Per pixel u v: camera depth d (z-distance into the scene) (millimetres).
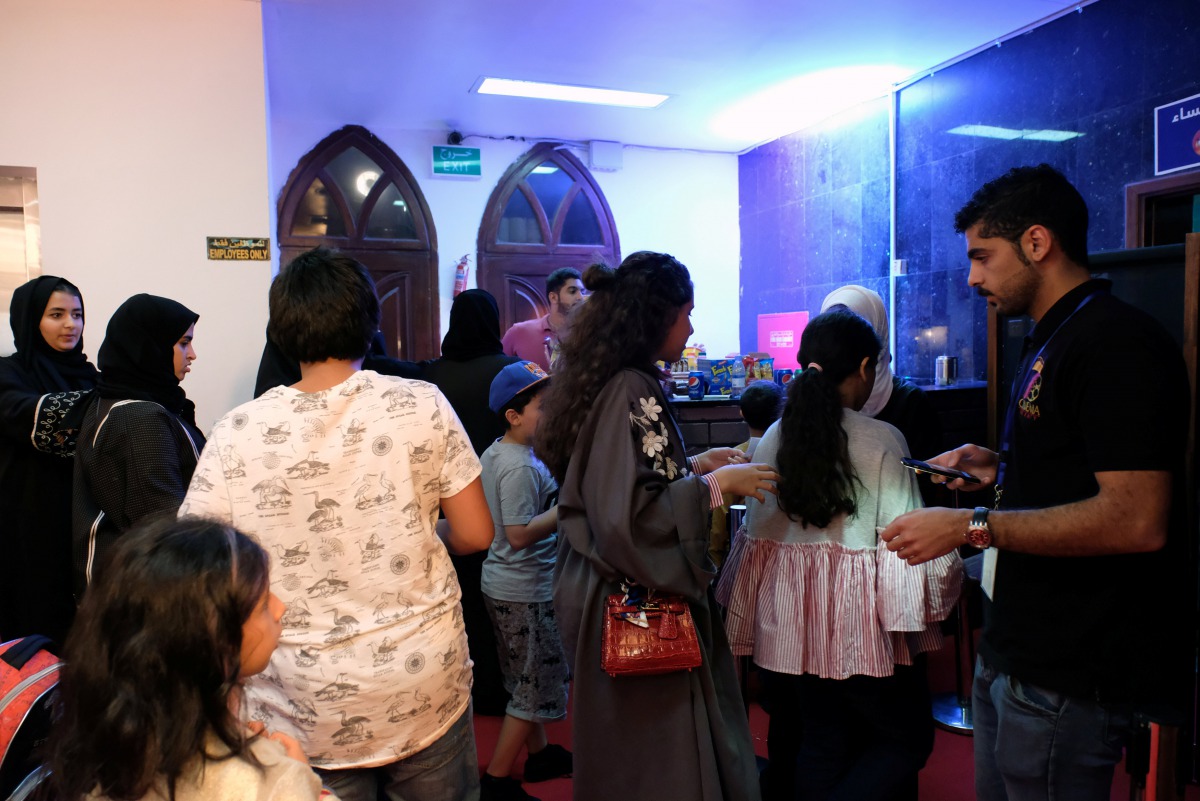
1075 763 1226
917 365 5078
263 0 3652
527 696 2131
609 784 1414
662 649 1365
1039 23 4070
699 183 6785
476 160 6055
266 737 834
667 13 3867
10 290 3068
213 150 3215
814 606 1601
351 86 4926
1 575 2047
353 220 5812
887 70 4832
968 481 1545
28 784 1041
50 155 3055
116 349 1728
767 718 2605
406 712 1184
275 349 2521
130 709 724
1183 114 3453
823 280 5918
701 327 6852
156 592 750
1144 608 1189
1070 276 1255
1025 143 4223
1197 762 1645
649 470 1390
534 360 4246
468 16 3871
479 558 2691
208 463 1177
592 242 6508
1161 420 1104
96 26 3082
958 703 2609
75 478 1774
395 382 1271
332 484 1180
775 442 1732
